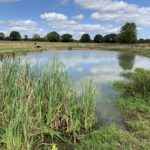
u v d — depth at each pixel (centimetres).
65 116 719
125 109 952
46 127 675
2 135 608
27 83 716
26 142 561
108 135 691
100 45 8375
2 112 645
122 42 9112
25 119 574
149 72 1867
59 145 655
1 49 3872
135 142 653
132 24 8931
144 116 875
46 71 757
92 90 803
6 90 683
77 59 3338
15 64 760
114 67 2455
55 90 714
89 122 754
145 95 1091
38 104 673
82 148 626
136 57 3916
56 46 7175
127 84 1330
